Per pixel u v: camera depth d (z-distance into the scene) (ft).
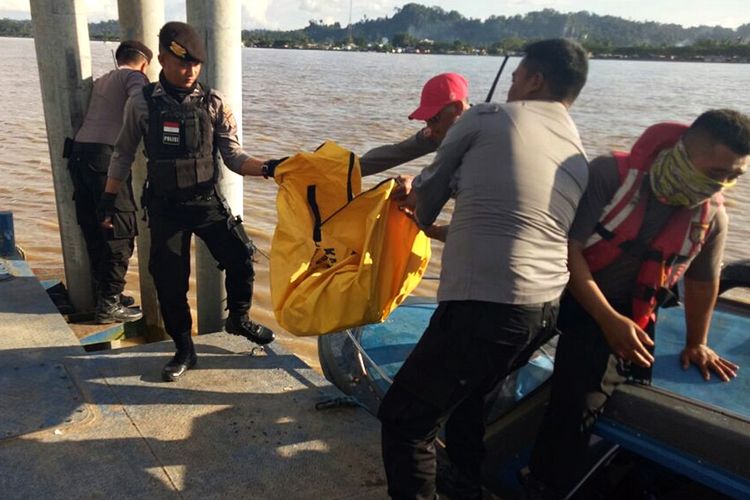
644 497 8.37
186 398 10.84
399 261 9.03
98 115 14.51
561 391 7.55
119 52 14.75
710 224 7.26
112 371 11.52
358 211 9.35
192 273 21.13
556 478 7.54
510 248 6.70
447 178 7.27
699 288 7.83
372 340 11.69
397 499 7.60
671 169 6.61
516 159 6.75
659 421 7.06
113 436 9.72
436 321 7.17
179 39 10.06
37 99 74.95
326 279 8.83
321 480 9.16
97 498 8.43
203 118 10.53
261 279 21.62
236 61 12.14
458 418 8.46
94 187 14.60
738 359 8.50
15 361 11.60
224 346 12.71
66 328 12.94
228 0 11.75
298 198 9.62
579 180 6.97
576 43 7.34
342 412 10.75
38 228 26.32
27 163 38.47
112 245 14.69
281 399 11.00
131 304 16.71
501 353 6.90
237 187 13.00
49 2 14.16
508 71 7.91
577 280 7.20
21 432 9.61
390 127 58.23
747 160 6.34
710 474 6.61
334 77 140.15
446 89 9.15
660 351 8.57
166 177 10.45
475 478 8.54
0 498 8.29
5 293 14.38
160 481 8.85
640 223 7.05
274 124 57.77
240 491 8.81
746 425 6.68
